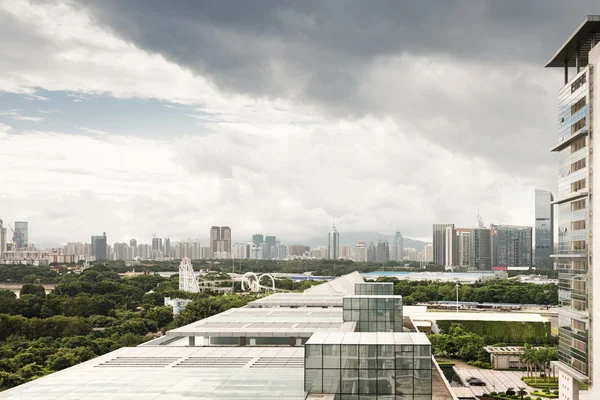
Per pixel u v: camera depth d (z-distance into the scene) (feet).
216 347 330.13
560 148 427.74
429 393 225.15
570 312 401.90
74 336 608.19
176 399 222.28
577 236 389.39
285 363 286.87
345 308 392.27
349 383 227.81
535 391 488.44
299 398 221.66
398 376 226.17
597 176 355.97
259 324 440.45
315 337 241.14
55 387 240.53
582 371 378.12
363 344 227.81
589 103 366.63
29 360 495.00
